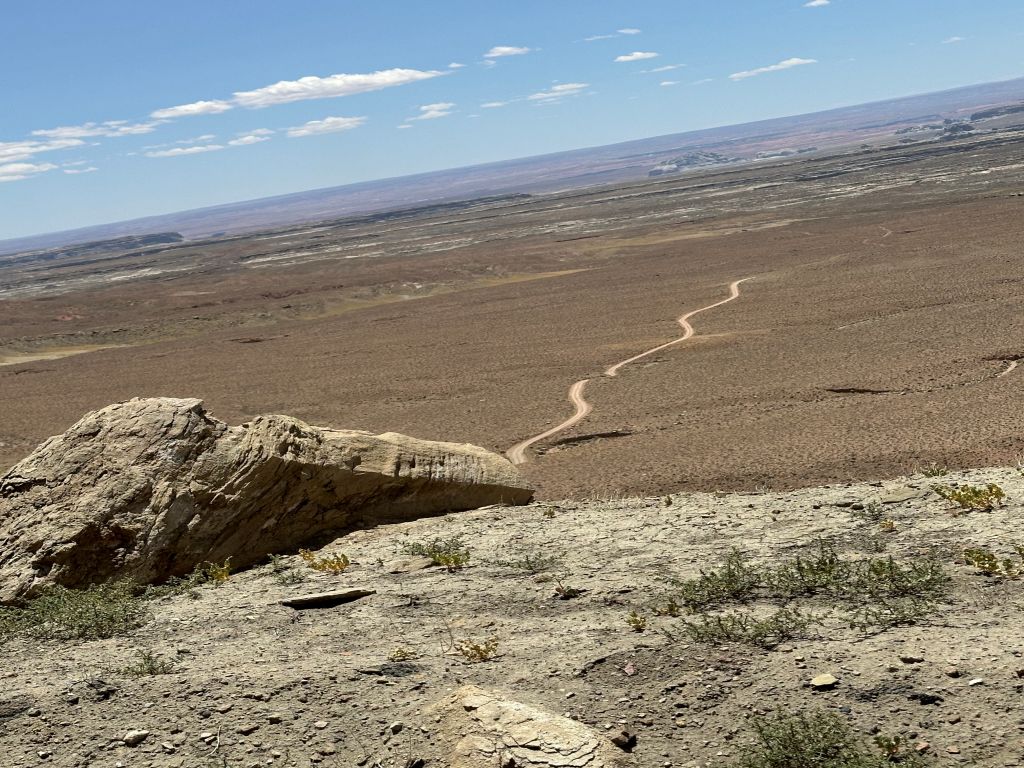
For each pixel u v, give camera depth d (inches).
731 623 318.7
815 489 559.5
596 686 292.4
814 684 274.2
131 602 456.4
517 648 328.2
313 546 591.5
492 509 653.9
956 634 291.7
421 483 657.6
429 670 316.8
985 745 238.5
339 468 609.6
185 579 526.0
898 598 325.4
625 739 262.4
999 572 331.9
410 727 279.4
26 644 403.9
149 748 287.7
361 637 362.3
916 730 249.0
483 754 256.7
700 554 416.2
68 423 1648.6
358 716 292.4
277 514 584.4
